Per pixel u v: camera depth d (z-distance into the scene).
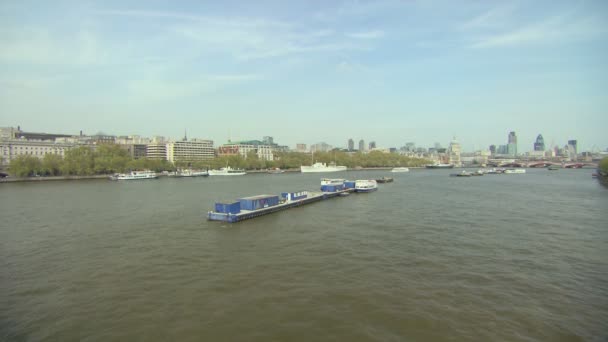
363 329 28.17
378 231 62.31
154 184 175.88
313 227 66.25
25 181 196.00
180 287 36.81
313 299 33.59
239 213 74.75
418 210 85.88
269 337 27.12
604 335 27.36
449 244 53.06
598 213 80.31
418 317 30.08
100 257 47.44
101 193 127.50
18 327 29.02
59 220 73.12
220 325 28.92
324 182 154.50
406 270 41.56
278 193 126.38
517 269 41.97
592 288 36.34
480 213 80.81
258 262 44.84
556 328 28.41
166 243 54.56
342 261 45.00
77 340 27.05
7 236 59.19
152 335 27.52
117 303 33.16
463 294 34.75
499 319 29.78
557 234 59.47
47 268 43.06
